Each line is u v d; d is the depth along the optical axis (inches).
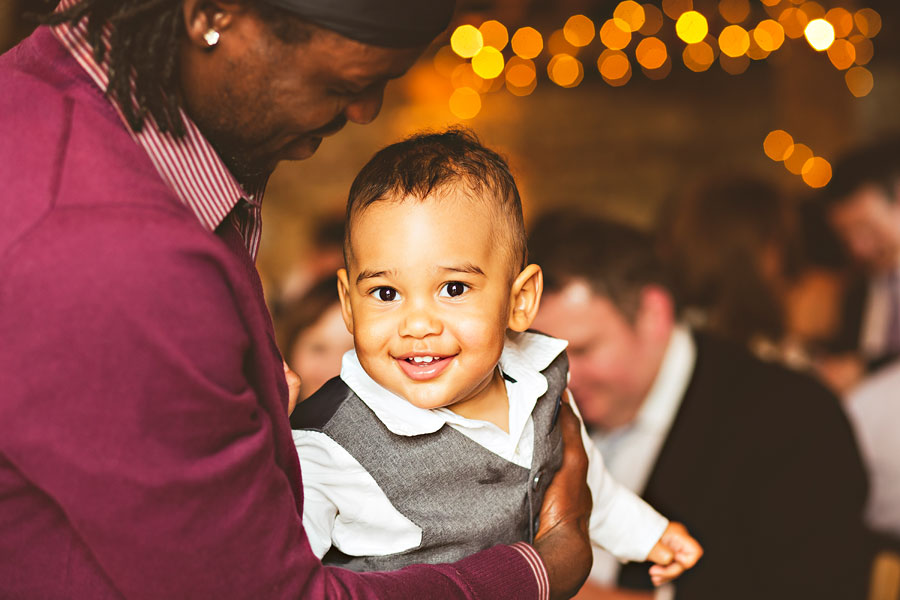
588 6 246.5
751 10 238.2
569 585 48.1
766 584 86.0
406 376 44.9
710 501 87.0
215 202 38.5
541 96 288.2
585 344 87.2
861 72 264.4
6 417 30.9
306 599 35.6
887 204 144.3
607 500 60.0
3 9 101.0
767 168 281.0
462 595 40.5
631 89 287.9
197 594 33.2
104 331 30.7
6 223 31.8
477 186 45.5
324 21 34.4
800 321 150.6
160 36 34.9
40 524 34.3
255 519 34.3
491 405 50.1
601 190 289.9
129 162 33.7
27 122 34.1
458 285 44.7
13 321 30.7
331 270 141.3
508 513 49.1
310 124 37.9
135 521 31.8
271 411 38.2
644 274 87.5
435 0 36.7
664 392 88.9
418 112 277.7
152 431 31.4
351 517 47.1
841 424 88.9
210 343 32.5
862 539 86.7
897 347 146.1
